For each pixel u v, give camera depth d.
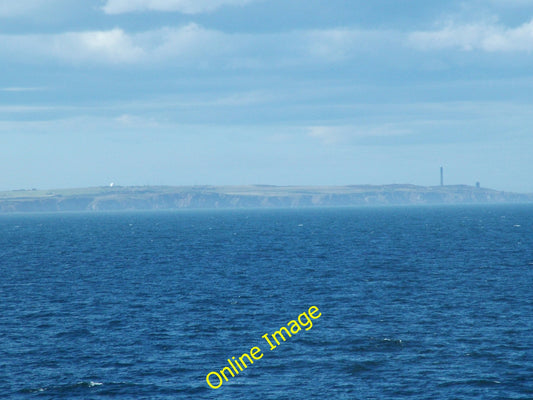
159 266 146.62
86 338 78.31
